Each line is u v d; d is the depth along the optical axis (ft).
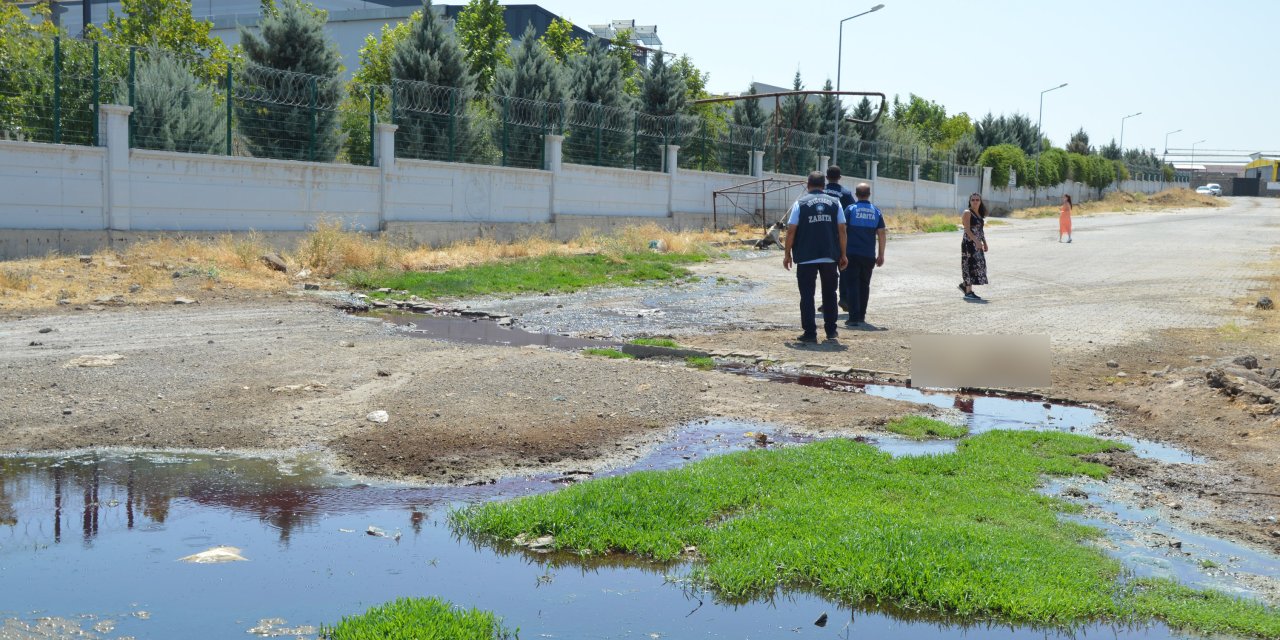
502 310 51.01
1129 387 33.19
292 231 66.64
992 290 62.03
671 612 15.14
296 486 20.92
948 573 15.87
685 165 108.68
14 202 52.90
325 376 31.50
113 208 56.80
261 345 37.01
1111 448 25.09
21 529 18.10
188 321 42.42
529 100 85.46
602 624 14.65
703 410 28.60
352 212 70.64
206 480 21.18
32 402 26.86
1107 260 83.15
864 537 17.13
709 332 44.65
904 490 20.61
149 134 60.13
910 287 63.26
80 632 13.97
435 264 64.69
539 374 32.55
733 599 15.65
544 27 170.81
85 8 98.27
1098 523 19.35
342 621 14.03
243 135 66.59
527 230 84.33
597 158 94.32
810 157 130.41
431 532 18.38
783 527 17.87
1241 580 16.65
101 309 44.47
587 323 47.09
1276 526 19.39
